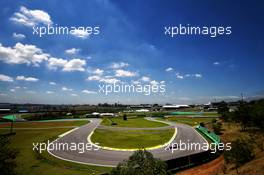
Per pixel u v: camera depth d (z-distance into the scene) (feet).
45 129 280.51
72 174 105.60
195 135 225.15
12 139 204.95
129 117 479.00
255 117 186.39
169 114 545.44
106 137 215.31
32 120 413.59
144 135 227.40
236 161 90.84
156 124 337.31
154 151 153.58
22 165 119.14
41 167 116.16
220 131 231.09
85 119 441.27
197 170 109.81
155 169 52.13
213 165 116.37
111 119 431.43
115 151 154.92
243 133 198.59
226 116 285.64
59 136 221.66
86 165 119.96
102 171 109.50
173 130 264.93
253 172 72.90
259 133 179.42
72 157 137.18
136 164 52.49
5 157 67.72
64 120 418.31
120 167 54.34
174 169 109.91
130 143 183.83
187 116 473.26
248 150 91.66
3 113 601.62
